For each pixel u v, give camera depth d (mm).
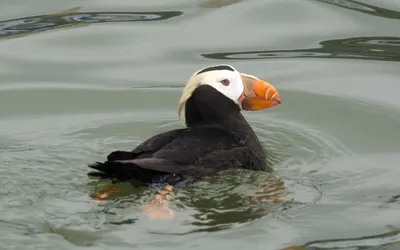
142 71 14680
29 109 13211
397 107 13125
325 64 14914
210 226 9055
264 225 9133
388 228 9289
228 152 10117
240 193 9773
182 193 9562
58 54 15359
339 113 12984
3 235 8719
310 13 16969
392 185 10406
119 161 9133
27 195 9648
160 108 13219
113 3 17359
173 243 8672
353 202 9875
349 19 16672
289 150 11492
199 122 10938
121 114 13008
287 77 14430
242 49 15539
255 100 11016
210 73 10961
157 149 9953
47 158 10930
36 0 17406
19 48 15570
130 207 9258
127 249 8539
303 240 8938
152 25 16578
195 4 17391
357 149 11695
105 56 15297
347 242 8969
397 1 17328
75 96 13695
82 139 11898
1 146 11516
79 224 8938
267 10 17109
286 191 10016
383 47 15531
